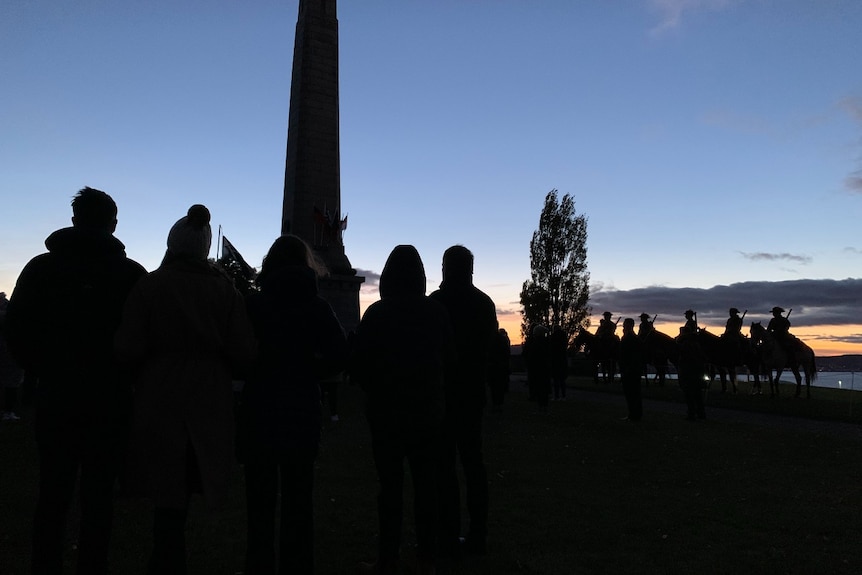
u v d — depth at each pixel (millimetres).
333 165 31047
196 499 7070
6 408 12234
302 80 30844
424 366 4371
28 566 4707
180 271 3805
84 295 3703
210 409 3678
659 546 5422
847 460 9461
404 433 4336
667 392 22297
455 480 5141
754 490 7523
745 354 21641
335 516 6266
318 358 4066
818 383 37531
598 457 9625
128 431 3785
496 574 4707
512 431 12539
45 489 3611
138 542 5406
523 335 47625
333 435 11711
